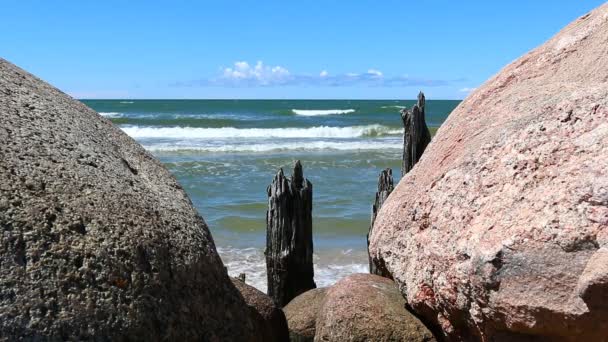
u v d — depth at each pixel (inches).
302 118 1724.9
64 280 118.1
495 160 150.9
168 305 131.3
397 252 181.2
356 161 824.9
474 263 139.4
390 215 192.9
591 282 117.0
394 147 1012.5
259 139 1168.8
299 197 267.3
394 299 183.9
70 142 151.6
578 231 125.3
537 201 135.0
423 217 169.6
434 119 1718.8
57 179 135.0
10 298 111.3
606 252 119.1
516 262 131.5
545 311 126.2
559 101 148.6
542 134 144.6
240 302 152.3
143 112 2139.5
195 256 144.9
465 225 149.6
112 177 149.3
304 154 919.0
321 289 229.6
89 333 115.9
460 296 147.6
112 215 135.4
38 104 159.3
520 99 175.2
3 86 157.4
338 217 479.2
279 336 185.9
